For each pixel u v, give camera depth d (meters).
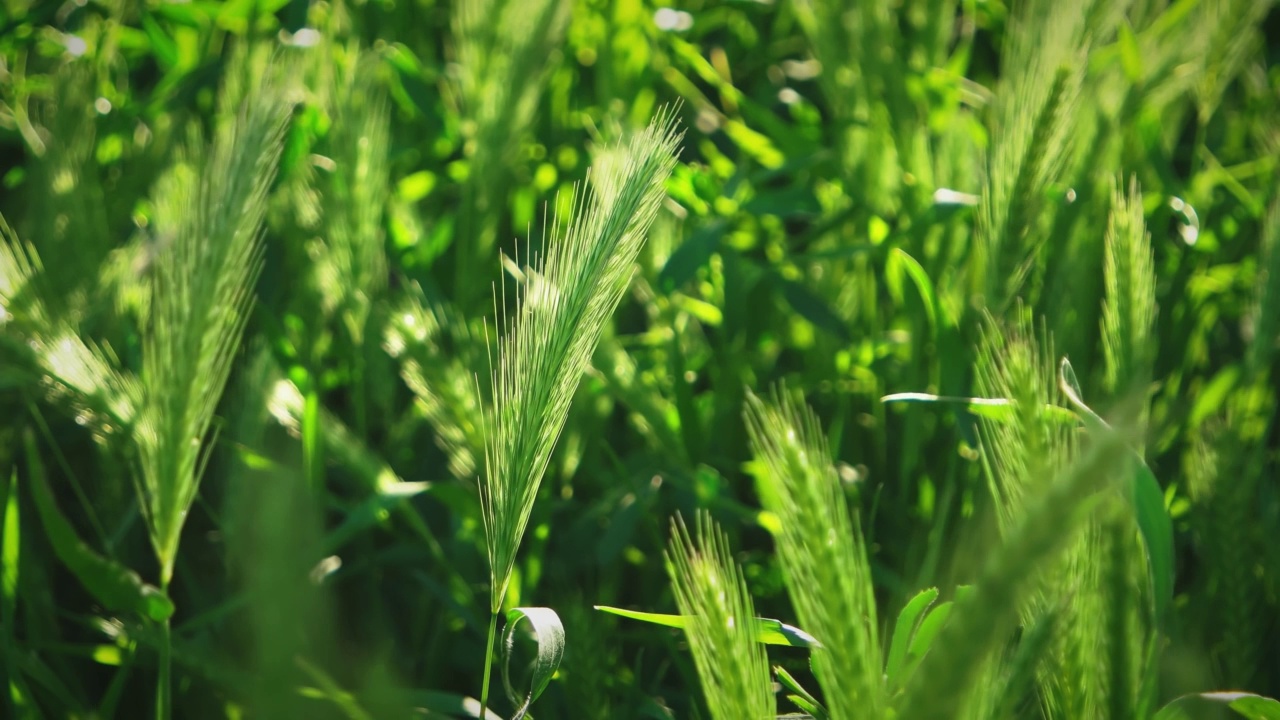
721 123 1.25
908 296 0.85
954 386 0.80
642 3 1.22
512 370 0.66
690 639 0.64
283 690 0.75
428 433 0.97
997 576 0.57
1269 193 1.06
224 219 0.68
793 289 0.96
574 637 0.76
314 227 0.92
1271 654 0.81
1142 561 0.68
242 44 0.98
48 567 0.87
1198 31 1.03
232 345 0.71
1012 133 0.79
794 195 1.03
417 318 0.81
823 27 1.14
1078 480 0.57
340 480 0.93
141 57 1.30
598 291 0.65
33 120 1.10
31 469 0.67
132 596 0.69
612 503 0.90
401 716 0.74
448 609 0.83
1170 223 1.21
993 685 0.62
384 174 0.88
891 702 0.63
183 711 0.81
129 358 0.81
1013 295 0.80
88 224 0.88
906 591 0.82
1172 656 0.75
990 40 1.46
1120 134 0.98
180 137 1.05
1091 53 0.91
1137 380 0.57
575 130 1.25
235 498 0.80
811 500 0.61
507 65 0.97
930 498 0.87
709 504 0.85
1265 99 1.26
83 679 0.83
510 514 0.66
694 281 1.13
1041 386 0.66
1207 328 1.06
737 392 0.97
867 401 1.03
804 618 0.62
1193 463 0.81
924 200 1.03
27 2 1.12
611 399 0.94
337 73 1.05
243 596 0.77
